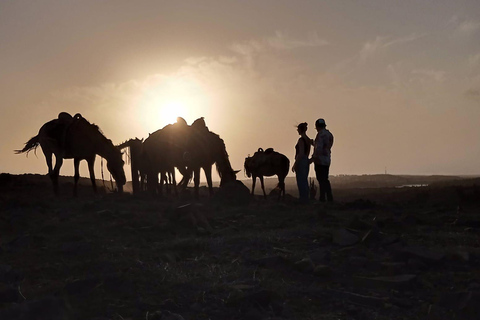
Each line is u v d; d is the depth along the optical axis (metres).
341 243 6.69
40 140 14.88
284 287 4.91
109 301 4.45
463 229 7.99
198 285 4.93
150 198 14.41
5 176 21.11
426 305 4.47
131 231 7.78
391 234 7.30
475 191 14.76
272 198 18.23
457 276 5.27
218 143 14.02
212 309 4.34
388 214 10.08
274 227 8.41
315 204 12.55
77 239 7.25
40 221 9.23
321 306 4.47
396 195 20.09
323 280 5.21
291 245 6.79
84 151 15.20
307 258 5.70
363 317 4.22
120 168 16.11
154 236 7.51
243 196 12.71
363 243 6.66
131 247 6.75
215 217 9.59
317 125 13.57
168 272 5.34
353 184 75.25
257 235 7.36
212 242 6.90
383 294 4.77
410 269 5.50
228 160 14.21
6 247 6.77
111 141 16.05
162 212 10.03
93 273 5.30
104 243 6.95
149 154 15.00
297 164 13.36
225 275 5.30
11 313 3.57
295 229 7.86
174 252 6.35
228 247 6.67
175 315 4.07
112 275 4.92
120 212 9.82
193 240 6.95
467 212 10.53
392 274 5.37
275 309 4.34
